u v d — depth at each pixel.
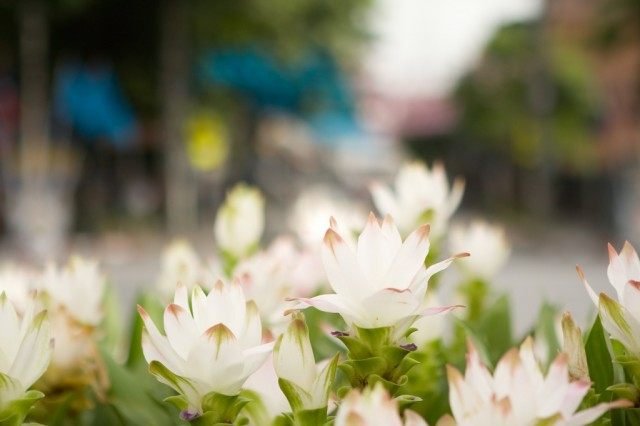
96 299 1.35
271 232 13.02
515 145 24.94
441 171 1.52
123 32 16.84
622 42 18.53
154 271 10.85
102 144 17.09
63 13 15.66
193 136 15.70
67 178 14.34
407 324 0.92
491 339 1.53
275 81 18.59
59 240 12.66
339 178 27.47
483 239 1.80
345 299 0.90
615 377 1.04
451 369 0.76
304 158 26.73
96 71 16.14
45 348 0.89
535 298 6.89
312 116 21.75
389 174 26.77
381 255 0.90
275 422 0.96
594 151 21.64
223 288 0.90
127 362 1.41
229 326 0.89
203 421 0.87
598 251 14.95
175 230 15.64
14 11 15.34
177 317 0.88
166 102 16.14
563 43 21.75
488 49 24.86
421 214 1.48
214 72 17.56
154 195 17.56
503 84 24.98
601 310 0.89
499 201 26.81
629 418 0.93
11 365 0.89
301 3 17.98
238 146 21.56
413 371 1.22
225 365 0.86
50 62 16.52
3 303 0.91
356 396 0.68
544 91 17.33
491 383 0.77
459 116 26.64
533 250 15.34
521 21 24.34
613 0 17.70
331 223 0.94
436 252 1.50
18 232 12.32
